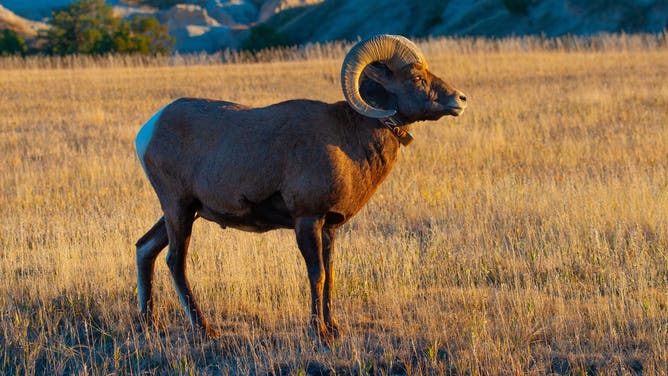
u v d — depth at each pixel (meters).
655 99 72.44
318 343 24.55
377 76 24.59
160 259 32.38
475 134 57.19
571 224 35.34
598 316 25.22
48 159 55.06
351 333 25.36
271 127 24.09
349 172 24.00
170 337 26.06
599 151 51.56
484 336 24.23
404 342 24.28
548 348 23.52
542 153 51.91
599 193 39.09
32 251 34.12
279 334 25.44
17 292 29.34
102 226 37.56
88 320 27.45
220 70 130.38
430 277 30.73
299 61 147.50
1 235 37.16
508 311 26.67
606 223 35.38
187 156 24.98
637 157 49.34
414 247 33.62
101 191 45.44
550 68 107.25
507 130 60.69
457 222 37.19
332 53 151.50
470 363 22.33
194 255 32.97
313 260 24.11
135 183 47.59
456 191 42.16
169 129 25.33
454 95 24.55
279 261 31.70
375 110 23.62
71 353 24.69
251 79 110.19
